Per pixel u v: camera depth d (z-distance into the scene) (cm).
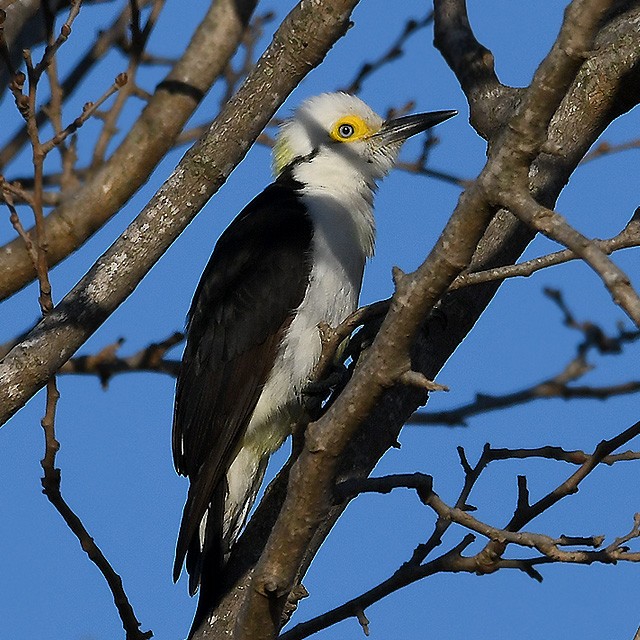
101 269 977
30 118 838
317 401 1178
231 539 1177
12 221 852
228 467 1245
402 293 682
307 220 1323
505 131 638
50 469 888
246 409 1256
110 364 1273
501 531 785
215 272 1311
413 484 788
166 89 1043
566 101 1137
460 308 1074
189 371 1284
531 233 1102
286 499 757
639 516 790
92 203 1047
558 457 920
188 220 991
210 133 986
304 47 978
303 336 1280
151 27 1040
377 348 698
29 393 952
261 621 788
